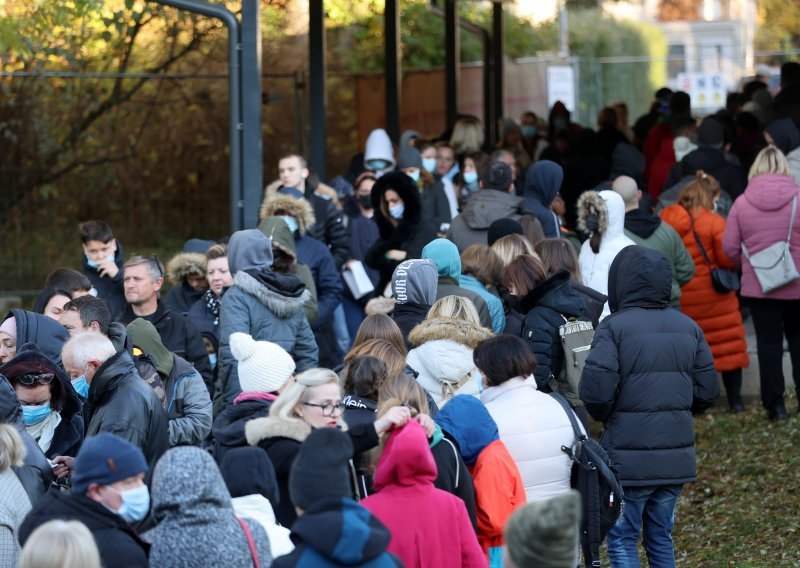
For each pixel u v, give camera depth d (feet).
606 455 37.58
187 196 93.86
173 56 93.09
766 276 61.82
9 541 32.04
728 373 69.10
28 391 37.52
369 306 52.80
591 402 40.47
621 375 40.65
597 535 36.91
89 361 36.47
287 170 66.13
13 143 90.17
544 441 37.04
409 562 29.73
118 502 27.20
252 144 57.82
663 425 40.55
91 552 23.81
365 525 24.02
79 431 38.93
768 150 62.54
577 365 45.01
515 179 87.10
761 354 64.64
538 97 155.22
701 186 67.10
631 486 40.63
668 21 272.72
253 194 58.03
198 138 93.86
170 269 57.93
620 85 209.36
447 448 33.47
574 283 49.96
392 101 102.06
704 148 78.74
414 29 177.88
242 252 49.03
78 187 91.71
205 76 88.28
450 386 40.55
